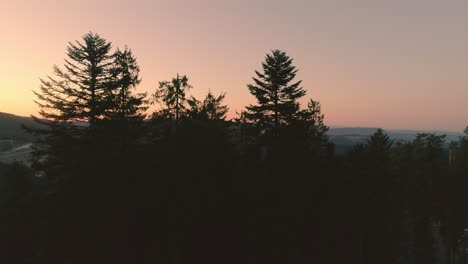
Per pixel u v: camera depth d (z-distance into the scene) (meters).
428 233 49.38
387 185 39.53
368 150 41.12
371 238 36.75
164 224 23.89
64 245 24.83
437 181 58.75
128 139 36.41
